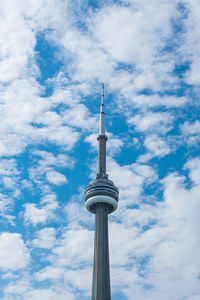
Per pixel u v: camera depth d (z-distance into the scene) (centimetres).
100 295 19488
